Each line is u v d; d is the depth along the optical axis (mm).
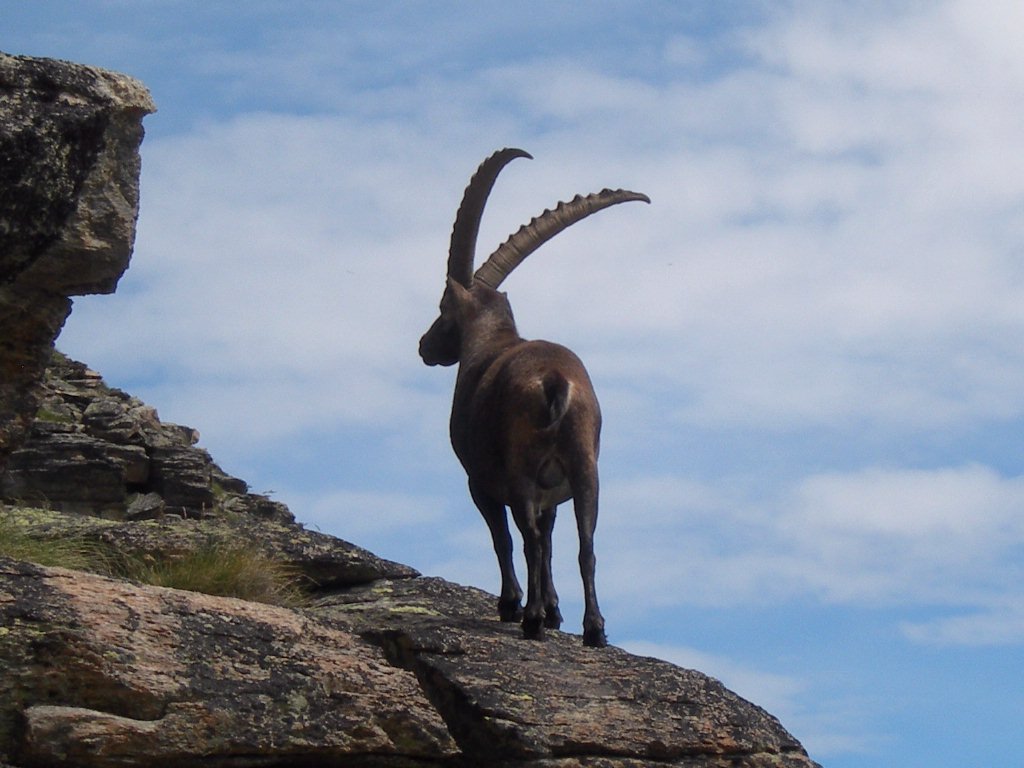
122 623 21203
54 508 32094
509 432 24859
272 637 22359
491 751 22766
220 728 20875
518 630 25609
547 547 27016
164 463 33469
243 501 34250
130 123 21062
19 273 20984
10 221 20203
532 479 24859
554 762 22688
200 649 21531
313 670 22156
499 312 28422
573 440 24688
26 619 20578
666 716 24109
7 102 19797
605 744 23234
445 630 24312
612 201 29719
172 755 20484
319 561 28609
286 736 21281
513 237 29406
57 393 35188
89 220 20875
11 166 19828
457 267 28969
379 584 28812
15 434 22266
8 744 19938
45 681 20312
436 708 23281
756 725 24812
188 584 25688
